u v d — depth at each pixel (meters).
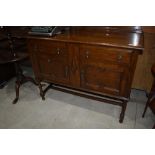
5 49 2.14
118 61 1.46
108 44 1.40
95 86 1.74
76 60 1.66
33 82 2.41
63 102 2.17
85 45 1.51
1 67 2.48
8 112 2.06
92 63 1.59
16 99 2.21
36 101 2.22
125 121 1.83
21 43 2.27
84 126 1.80
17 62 2.12
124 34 1.68
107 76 1.61
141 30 1.75
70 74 1.81
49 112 2.02
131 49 1.34
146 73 2.04
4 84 2.62
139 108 1.99
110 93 1.70
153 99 1.80
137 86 2.21
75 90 2.26
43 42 1.73
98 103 2.12
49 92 2.38
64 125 1.83
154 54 1.89
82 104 2.12
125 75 1.50
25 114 2.01
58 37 1.66
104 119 1.88
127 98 1.65
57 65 1.83
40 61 1.92
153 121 1.81
